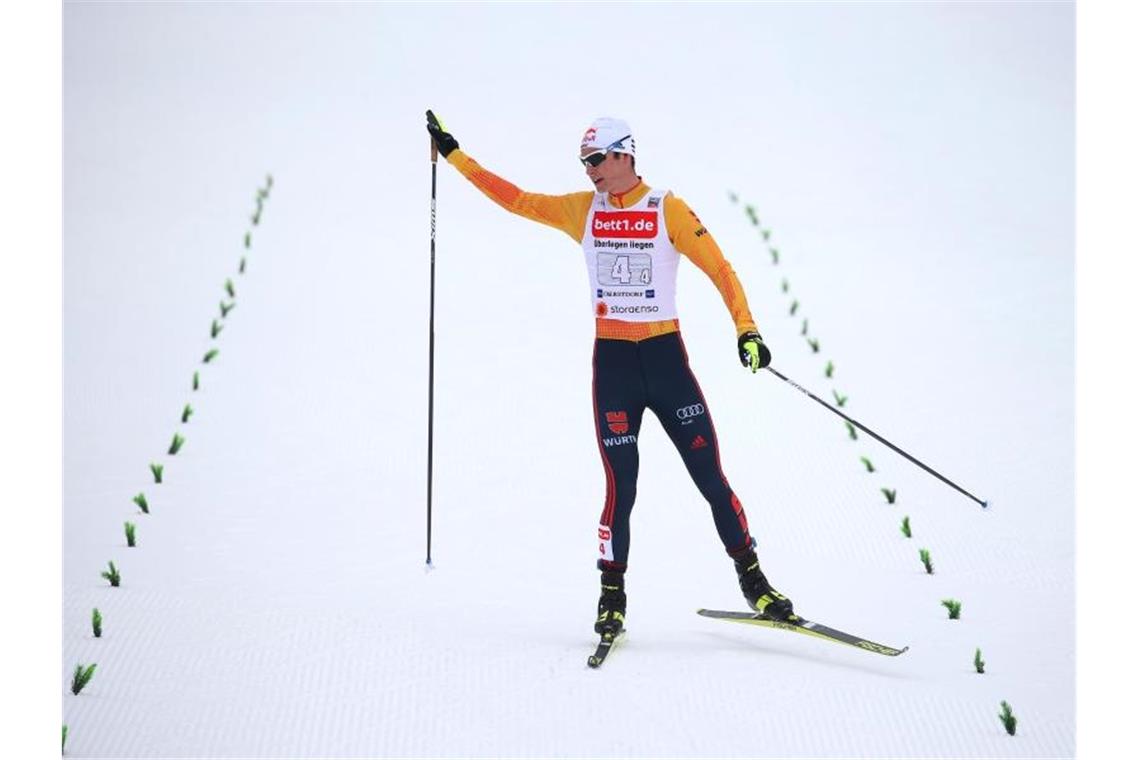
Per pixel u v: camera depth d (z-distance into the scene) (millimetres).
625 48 48094
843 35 49344
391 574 21344
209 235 35875
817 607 20172
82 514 23172
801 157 40406
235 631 19344
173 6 51844
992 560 21594
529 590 20922
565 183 37656
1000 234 35719
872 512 23328
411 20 50719
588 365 29422
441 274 33875
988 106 43875
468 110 43250
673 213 18516
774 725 16719
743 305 18422
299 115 43625
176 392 28016
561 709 17109
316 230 36219
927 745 16312
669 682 17812
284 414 27203
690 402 18828
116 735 16547
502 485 24625
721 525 19047
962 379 28359
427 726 16719
